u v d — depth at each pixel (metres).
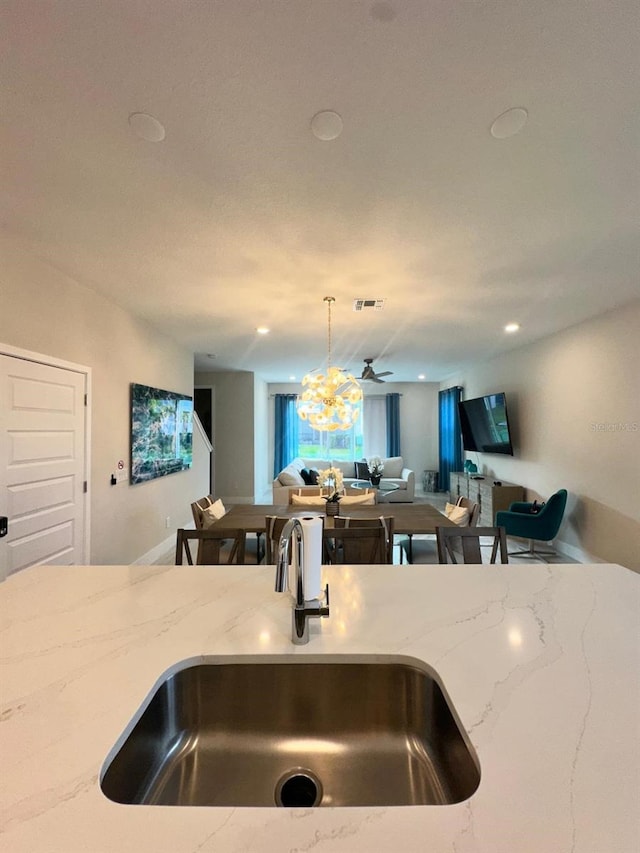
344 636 1.05
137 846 0.52
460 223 2.18
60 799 0.59
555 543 4.64
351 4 1.06
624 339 3.63
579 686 0.83
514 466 5.61
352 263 2.68
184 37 1.15
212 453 7.76
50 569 1.56
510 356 5.68
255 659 0.98
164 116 1.43
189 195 1.91
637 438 3.51
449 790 0.81
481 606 1.22
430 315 3.90
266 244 2.41
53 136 1.53
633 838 0.52
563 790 0.60
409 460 9.27
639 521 3.50
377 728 0.97
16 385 2.43
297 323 4.20
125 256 2.56
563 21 1.11
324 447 9.34
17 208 2.02
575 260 2.65
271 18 1.09
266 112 1.42
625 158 1.68
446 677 0.87
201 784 0.89
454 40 1.17
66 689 0.84
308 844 0.52
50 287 2.71
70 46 1.17
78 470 3.04
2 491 2.33
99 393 3.32
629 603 1.24
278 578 0.96
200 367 7.18
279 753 0.95
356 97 1.36
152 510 4.36
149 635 1.06
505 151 1.63
